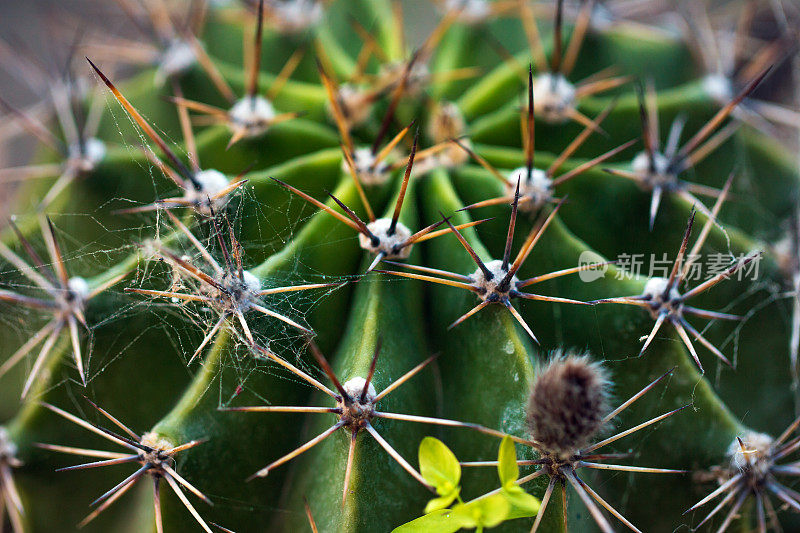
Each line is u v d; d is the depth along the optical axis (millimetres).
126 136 390
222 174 360
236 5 418
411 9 558
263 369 344
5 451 365
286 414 349
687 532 357
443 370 354
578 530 345
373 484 334
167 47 401
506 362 339
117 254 373
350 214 343
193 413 341
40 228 381
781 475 364
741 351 378
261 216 357
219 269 341
